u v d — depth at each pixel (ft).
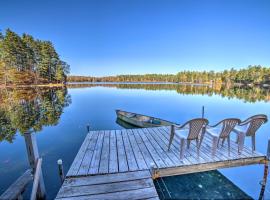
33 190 6.27
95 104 40.09
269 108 33.40
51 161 11.80
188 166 7.85
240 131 8.89
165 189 7.86
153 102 42.83
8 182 9.10
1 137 17.07
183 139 8.41
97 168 7.70
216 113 29.63
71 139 16.56
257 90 87.30
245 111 30.78
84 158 8.78
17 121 23.41
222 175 9.29
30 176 7.30
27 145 6.66
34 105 36.19
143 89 88.22
